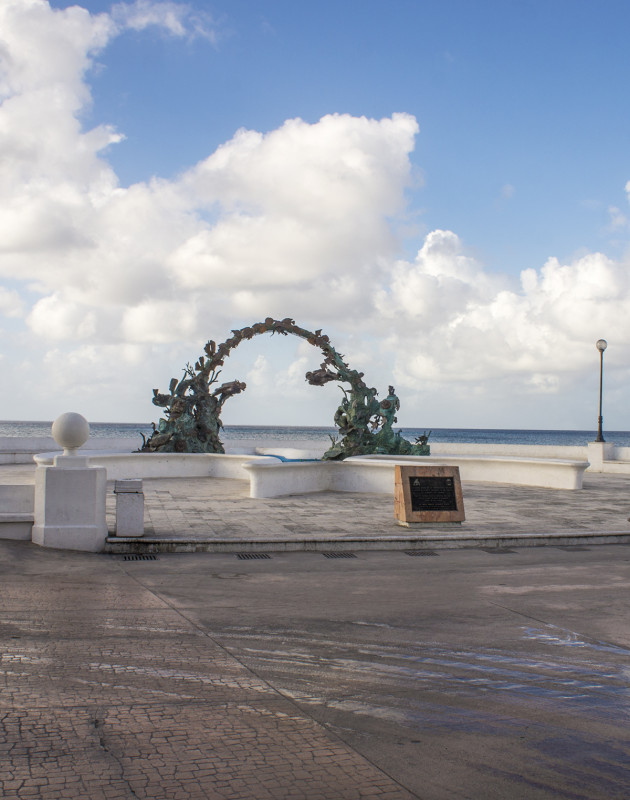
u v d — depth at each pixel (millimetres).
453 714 5391
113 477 24984
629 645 7254
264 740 4852
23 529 12281
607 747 4844
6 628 7469
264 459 23031
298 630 7645
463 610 8641
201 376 28109
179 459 26656
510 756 4680
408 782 4301
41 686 5789
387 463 21609
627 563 11953
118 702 5484
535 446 38125
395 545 13273
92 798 4027
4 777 4250
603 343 31969
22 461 33969
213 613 8320
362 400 28078
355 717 5297
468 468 26141
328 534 13625
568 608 8789
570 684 6094
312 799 4074
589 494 21812
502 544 13688
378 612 8492
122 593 9242
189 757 4570
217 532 13609
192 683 5949
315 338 28141
